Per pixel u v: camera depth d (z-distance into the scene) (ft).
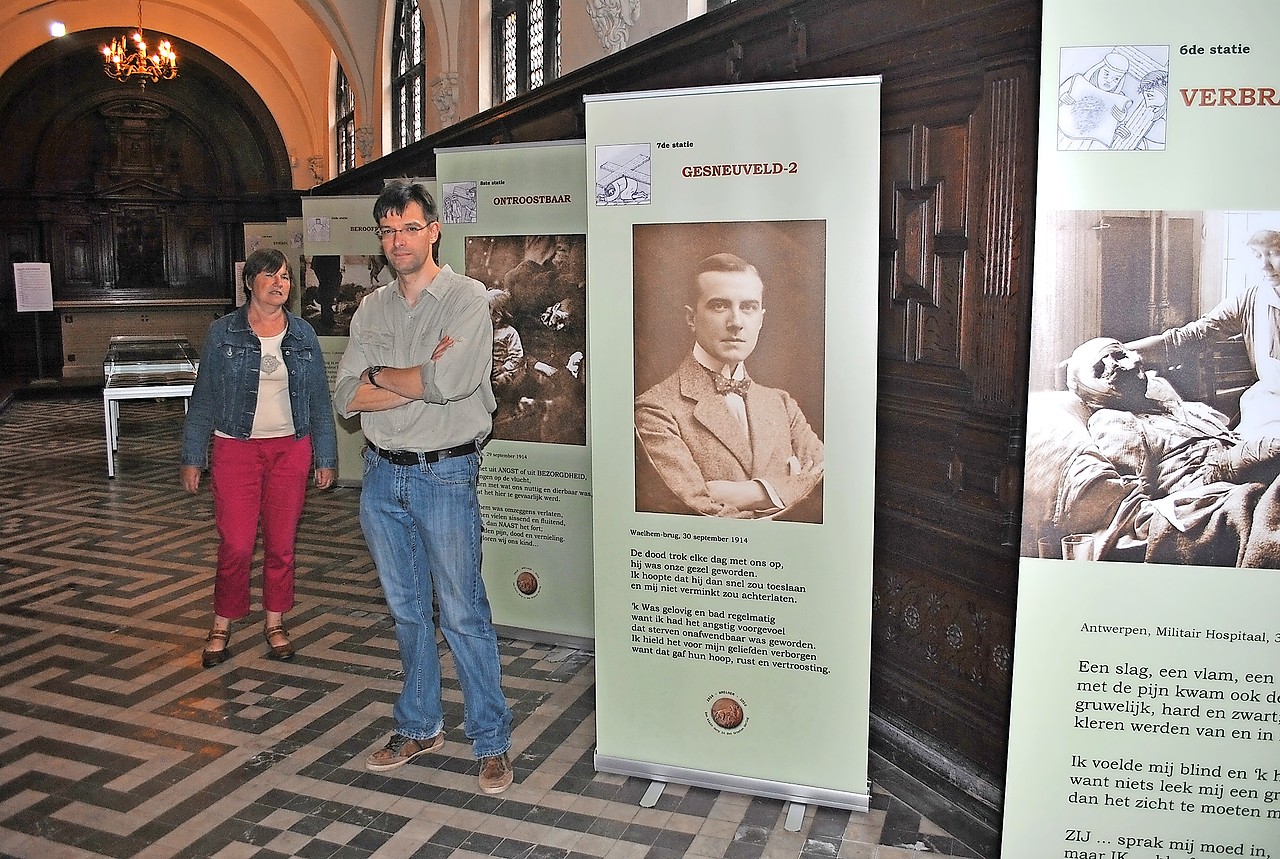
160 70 49.42
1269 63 7.13
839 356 9.12
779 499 9.52
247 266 13.30
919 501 10.36
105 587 18.16
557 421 13.93
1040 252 7.51
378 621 16.17
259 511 14.21
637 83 15.89
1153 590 7.60
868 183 8.84
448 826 9.86
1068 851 7.99
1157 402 7.45
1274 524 7.35
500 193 13.69
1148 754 7.78
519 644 14.70
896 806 10.21
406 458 10.11
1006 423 9.02
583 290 13.43
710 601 9.96
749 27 12.25
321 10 44.06
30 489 27.17
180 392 28.91
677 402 9.68
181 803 10.36
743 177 9.16
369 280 26.96
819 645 9.69
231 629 15.79
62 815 10.14
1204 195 7.26
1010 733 7.95
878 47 10.25
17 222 57.00
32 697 13.12
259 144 61.31
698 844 9.48
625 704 10.55
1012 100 8.64
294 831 9.80
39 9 53.21
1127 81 7.26
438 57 32.42
